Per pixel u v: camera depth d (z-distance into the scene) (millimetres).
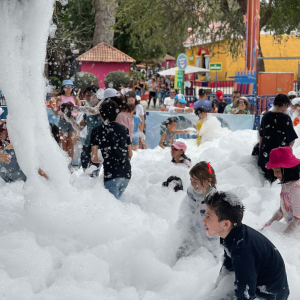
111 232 3785
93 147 4453
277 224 3693
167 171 5426
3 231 3744
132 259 3229
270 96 12594
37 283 2930
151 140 9375
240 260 2180
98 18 24969
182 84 14836
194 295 2908
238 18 23234
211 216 2301
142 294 2938
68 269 3100
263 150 5234
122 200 4605
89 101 5852
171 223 3975
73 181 4836
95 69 21781
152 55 31484
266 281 2250
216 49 31031
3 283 2795
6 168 5109
